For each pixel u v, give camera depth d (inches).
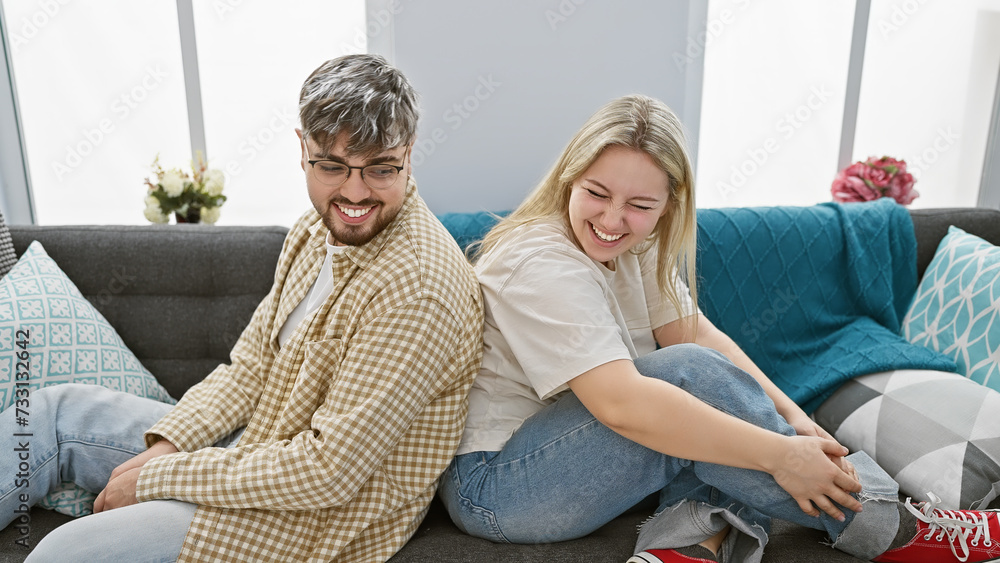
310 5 79.7
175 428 44.2
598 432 40.2
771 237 65.4
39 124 81.3
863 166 79.5
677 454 37.2
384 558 40.1
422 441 42.6
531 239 44.3
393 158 38.3
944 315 61.9
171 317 61.9
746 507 41.5
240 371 48.6
